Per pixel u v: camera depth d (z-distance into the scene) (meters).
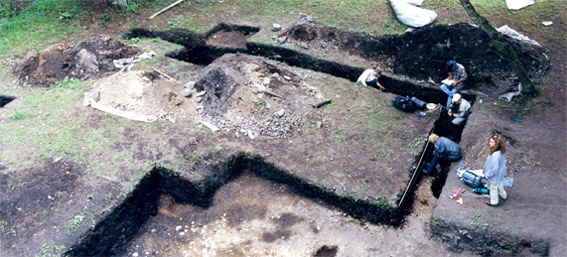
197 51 12.83
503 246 7.15
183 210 8.37
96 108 9.77
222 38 12.89
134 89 9.87
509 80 10.50
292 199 8.41
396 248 7.57
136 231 8.00
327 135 9.18
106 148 8.66
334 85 10.66
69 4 14.39
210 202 8.41
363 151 8.77
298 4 13.78
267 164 8.57
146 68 11.10
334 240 7.75
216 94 9.91
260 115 9.61
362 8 13.12
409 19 11.81
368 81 10.80
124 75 10.21
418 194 8.45
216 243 7.80
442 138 8.61
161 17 13.67
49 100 10.12
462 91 10.45
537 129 9.12
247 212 8.26
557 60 11.04
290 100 10.02
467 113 9.84
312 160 8.59
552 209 7.37
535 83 10.50
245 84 10.04
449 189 7.99
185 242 7.83
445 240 7.50
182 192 8.36
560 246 6.81
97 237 7.36
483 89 10.48
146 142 8.84
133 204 7.92
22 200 7.60
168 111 9.71
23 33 13.09
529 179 7.95
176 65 11.23
